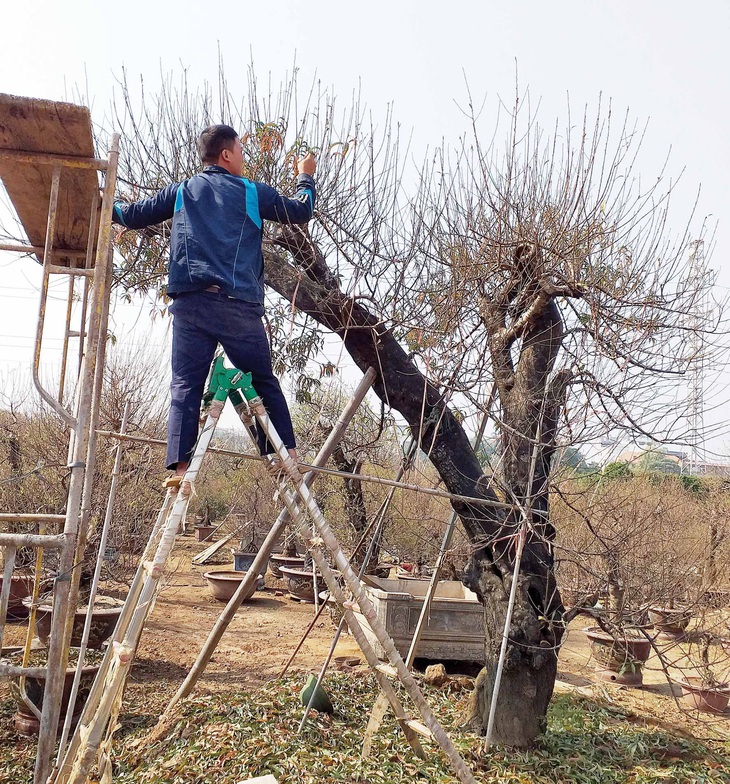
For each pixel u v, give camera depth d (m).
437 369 5.26
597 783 5.19
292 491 3.84
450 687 7.34
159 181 6.99
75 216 4.25
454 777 4.89
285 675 7.83
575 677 8.84
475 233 5.52
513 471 5.85
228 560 17.70
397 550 12.34
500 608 5.81
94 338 3.65
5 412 11.48
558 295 5.62
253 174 6.58
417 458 6.29
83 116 3.22
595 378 5.18
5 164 3.66
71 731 5.96
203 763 4.93
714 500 11.55
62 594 3.55
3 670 3.49
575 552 5.59
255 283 3.70
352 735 5.61
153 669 8.05
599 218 5.68
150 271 6.88
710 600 7.86
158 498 10.17
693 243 5.92
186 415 3.52
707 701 7.45
